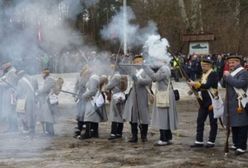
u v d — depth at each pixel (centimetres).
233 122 922
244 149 927
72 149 1002
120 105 1110
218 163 856
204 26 3341
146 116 1062
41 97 1175
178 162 863
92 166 845
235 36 3406
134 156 921
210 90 976
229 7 3303
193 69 2573
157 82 1009
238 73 912
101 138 1134
